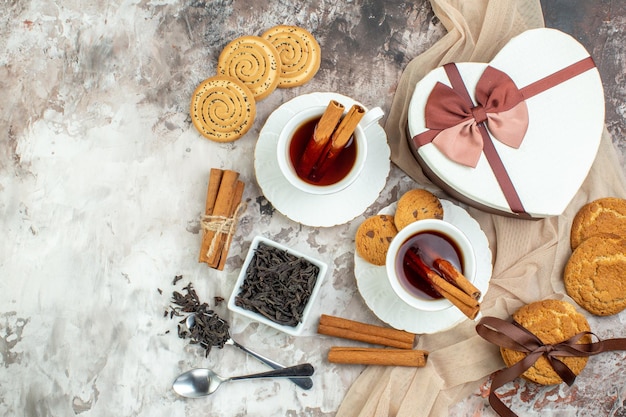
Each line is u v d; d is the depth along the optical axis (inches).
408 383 38.9
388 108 40.6
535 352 37.3
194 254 39.9
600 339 39.5
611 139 40.9
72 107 40.3
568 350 37.4
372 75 40.6
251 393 39.5
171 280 39.8
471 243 38.3
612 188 39.8
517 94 37.1
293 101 38.3
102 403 39.5
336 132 35.0
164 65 40.4
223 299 39.6
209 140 40.1
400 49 40.8
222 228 38.2
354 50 40.7
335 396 39.5
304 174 37.4
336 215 38.3
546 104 37.4
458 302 35.0
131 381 39.5
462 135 36.8
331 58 40.6
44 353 39.7
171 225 40.0
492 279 39.2
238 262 39.8
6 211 40.1
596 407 39.8
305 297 37.9
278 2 40.7
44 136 40.3
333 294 39.8
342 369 39.6
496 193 36.9
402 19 40.8
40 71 40.5
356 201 38.3
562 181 37.0
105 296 39.8
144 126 40.3
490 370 38.7
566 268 39.1
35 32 40.6
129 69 40.4
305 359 39.6
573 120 37.3
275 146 38.2
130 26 40.5
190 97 40.3
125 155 40.2
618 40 41.1
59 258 39.9
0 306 39.8
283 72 39.6
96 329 39.8
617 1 41.1
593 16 41.1
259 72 39.0
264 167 38.2
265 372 39.0
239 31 40.6
